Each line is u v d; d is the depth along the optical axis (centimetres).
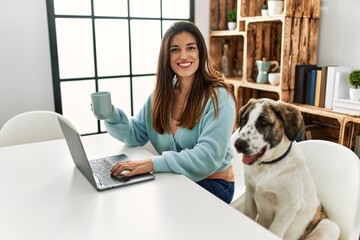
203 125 147
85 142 175
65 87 271
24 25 240
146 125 167
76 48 271
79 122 283
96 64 282
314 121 262
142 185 122
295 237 117
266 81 277
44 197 113
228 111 145
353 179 121
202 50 154
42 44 250
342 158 127
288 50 248
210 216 100
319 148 133
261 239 89
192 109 149
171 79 159
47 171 135
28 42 244
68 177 129
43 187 121
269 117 112
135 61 301
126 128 162
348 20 238
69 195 114
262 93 315
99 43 281
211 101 147
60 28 262
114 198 112
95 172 133
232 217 99
